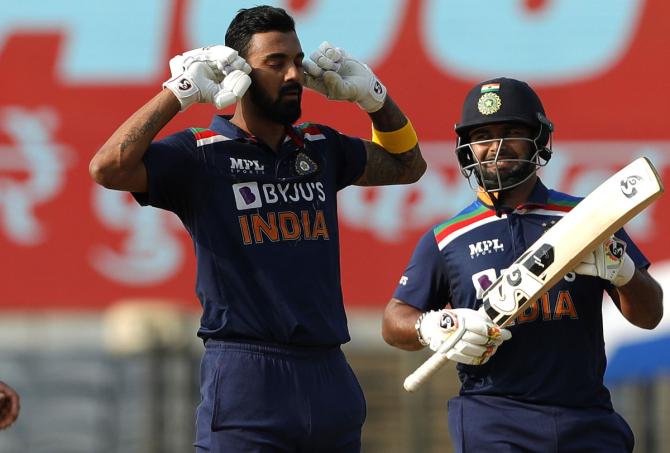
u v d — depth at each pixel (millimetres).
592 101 36219
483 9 36781
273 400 14938
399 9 36844
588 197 15148
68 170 37406
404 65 36688
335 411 15203
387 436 44562
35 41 37969
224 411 14961
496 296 15336
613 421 16125
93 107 37625
